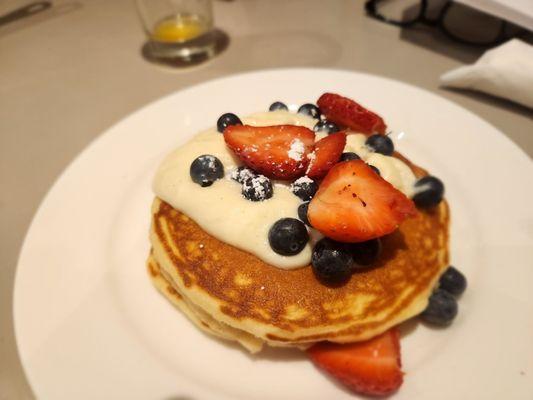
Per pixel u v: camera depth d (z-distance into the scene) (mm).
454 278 207
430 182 222
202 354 198
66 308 202
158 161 268
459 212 240
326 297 191
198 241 205
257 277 194
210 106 295
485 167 253
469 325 198
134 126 281
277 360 196
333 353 189
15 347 209
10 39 406
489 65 301
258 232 195
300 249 190
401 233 214
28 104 341
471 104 312
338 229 179
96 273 218
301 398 185
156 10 365
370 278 198
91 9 440
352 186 184
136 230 239
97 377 183
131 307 211
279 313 188
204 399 183
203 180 206
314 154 201
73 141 310
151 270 219
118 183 256
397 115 285
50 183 283
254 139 202
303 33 391
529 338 190
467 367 185
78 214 239
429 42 371
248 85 303
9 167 294
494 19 373
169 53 371
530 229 226
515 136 288
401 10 402
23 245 222
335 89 300
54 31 414
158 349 197
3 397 194
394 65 351
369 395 184
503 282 209
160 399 180
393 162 229
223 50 381
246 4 431
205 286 196
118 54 383
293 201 200
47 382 179
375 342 190
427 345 197
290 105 298
